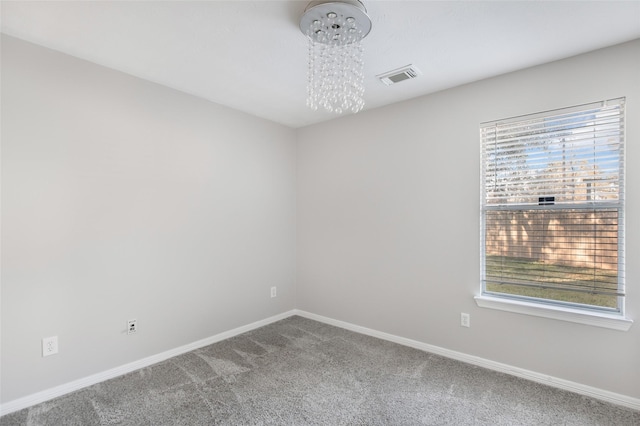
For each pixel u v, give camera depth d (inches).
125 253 98.0
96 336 92.0
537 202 94.1
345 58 88.1
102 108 93.2
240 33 76.7
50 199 84.0
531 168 95.0
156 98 105.3
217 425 74.0
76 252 88.4
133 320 99.7
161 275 106.5
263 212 140.9
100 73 92.9
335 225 140.8
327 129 143.6
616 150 82.5
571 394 86.2
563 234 90.5
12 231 78.5
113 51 85.4
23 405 79.6
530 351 93.8
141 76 100.4
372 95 114.6
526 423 74.7
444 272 110.2
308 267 151.4
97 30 75.6
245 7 66.8
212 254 121.4
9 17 70.2
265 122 141.8
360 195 132.4
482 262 104.0
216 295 122.8
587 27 73.5
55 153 84.8
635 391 79.7
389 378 95.0
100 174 92.9
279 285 148.6
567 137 89.2
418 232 116.1
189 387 89.9
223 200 125.2
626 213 80.5
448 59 89.0
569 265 89.6
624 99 80.9
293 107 127.6
